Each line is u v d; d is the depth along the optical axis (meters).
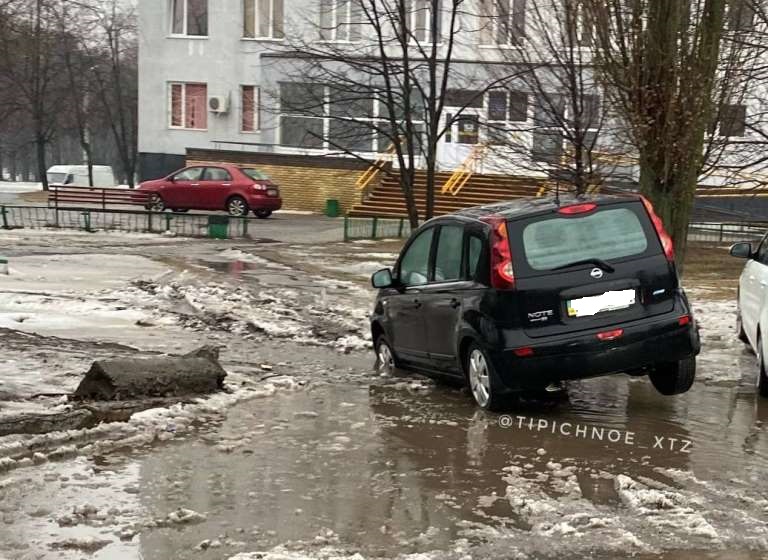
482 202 36.72
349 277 20.19
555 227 8.24
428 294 9.16
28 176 89.62
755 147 23.73
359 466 6.61
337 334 12.77
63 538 5.06
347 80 21.28
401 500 5.86
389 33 35.12
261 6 43.28
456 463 6.70
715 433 7.58
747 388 9.42
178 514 5.44
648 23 12.69
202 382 8.66
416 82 19.73
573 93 20.27
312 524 5.39
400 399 8.89
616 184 24.14
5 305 14.28
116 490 5.95
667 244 8.35
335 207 39.94
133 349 10.95
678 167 12.94
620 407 8.55
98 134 72.06
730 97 15.96
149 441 7.15
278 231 32.47
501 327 8.05
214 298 15.82
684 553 4.98
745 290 10.84
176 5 44.47
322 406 8.52
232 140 44.28
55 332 12.20
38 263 20.33
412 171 19.42
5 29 18.64
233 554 4.89
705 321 13.84
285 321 13.73
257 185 36.09
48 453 6.64
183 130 44.88
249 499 5.83
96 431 7.14
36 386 8.52
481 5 28.62
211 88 44.22
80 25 43.59
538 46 24.91
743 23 18.14
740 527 5.38
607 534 5.24
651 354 8.11
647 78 12.83
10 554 4.82
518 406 8.58
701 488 6.11
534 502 5.76
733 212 33.47
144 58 44.84
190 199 36.41
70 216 32.97
